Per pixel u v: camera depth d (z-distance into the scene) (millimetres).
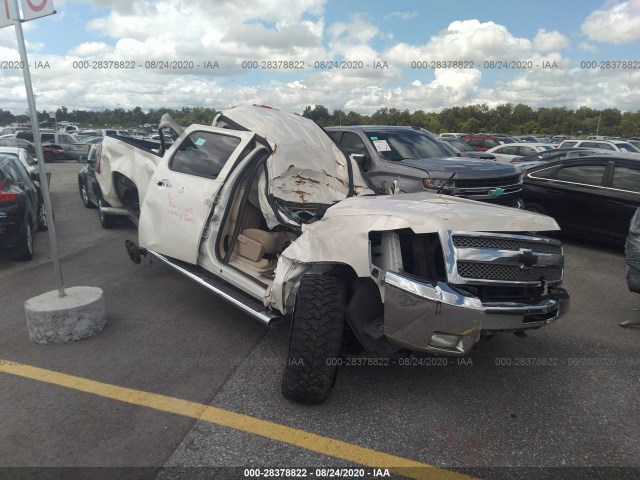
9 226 6340
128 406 3232
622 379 3699
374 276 3066
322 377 3088
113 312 4906
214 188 4371
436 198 3990
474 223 3061
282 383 3242
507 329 2969
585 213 7707
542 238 3268
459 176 6715
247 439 2906
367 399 3369
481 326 2832
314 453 2795
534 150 17328
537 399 3408
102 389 3436
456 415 3195
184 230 4520
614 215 7383
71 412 3148
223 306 5113
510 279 3076
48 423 3021
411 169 6969
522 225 3170
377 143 7680
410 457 2771
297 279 3471
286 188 4605
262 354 4031
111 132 34062
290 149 4750
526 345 4289
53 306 4145
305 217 4445
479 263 2984
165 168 4957
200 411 3188
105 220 8852
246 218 4824
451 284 2922
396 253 3105
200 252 4461
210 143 4758
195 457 2738
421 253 3100
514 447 2875
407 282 2891
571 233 7961
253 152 4426
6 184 6426
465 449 2850
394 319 2939
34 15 3723
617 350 4207
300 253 3436
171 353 4023
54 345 4125
